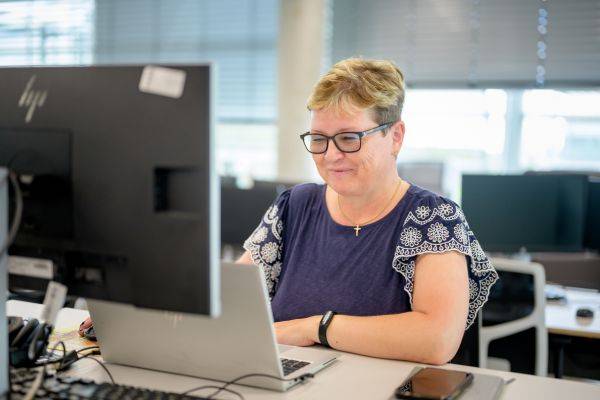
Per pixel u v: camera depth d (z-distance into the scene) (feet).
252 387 3.89
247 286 3.66
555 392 3.93
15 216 3.46
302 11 16.11
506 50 14.83
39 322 4.28
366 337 4.43
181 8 18.17
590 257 9.92
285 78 16.49
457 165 16.10
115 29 18.90
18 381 3.66
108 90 3.34
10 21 19.62
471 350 5.41
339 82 4.73
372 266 4.99
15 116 3.59
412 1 15.58
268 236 5.53
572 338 8.23
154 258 3.29
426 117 16.10
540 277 7.31
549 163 15.52
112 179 3.36
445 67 15.44
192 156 3.15
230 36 17.75
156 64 3.22
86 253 3.50
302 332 4.66
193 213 3.19
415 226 4.86
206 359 3.95
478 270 5.04
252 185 9.71
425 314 4.49
